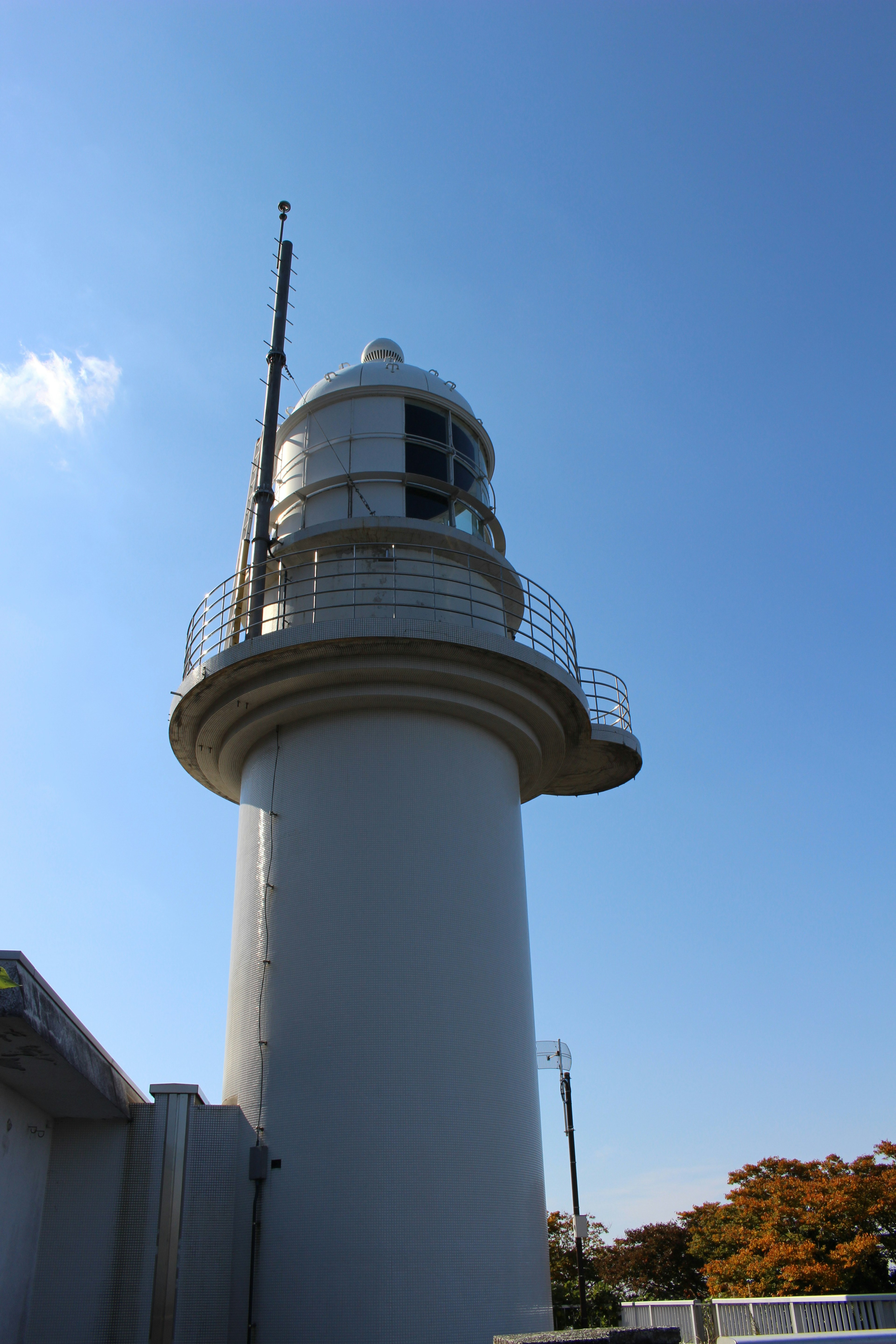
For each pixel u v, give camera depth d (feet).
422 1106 50.19
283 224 79.51
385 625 56.13
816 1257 88.38
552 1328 51.34
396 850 55.47
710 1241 110.73
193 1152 52.16
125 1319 48.57
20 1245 47.44
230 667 57.52
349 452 68.33
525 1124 53.62
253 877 58.44
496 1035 53.67
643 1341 32.99
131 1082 54.34
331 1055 51.16
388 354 79.36
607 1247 122.52
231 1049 56.24
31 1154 48.88
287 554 64.39
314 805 57.31
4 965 37.76
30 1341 48.21
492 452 76.59
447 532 63.82
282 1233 48.57
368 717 58.75
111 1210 50.90
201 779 69.62
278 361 73.82
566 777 75.20
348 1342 45.37
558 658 64.59
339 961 53.11
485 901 56.59
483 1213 49.24
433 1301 46.39
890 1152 100.94
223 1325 48.14
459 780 58.65
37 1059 41.78
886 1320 60.59
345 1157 48.96
